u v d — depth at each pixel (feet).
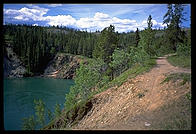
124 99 52.42
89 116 59.26
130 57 102.37
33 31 360.89
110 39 140.46
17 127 76.95
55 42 370.73
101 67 108.99
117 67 115.34
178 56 99.55
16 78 281.74
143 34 104.94
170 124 27.50
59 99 143.13
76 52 366.22
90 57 338.75
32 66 322.55
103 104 60.54
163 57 120.98
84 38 395.55
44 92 169.68
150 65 79.71
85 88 82.84
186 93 37.60
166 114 32.55
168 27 119.34
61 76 325.62
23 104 122.52
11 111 105.29
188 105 32.53
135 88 54.19
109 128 31.35
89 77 83.71
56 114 69.31
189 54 90.27
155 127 27.73
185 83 42.80
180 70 60.90
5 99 135.44
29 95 153.17
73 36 418.72
